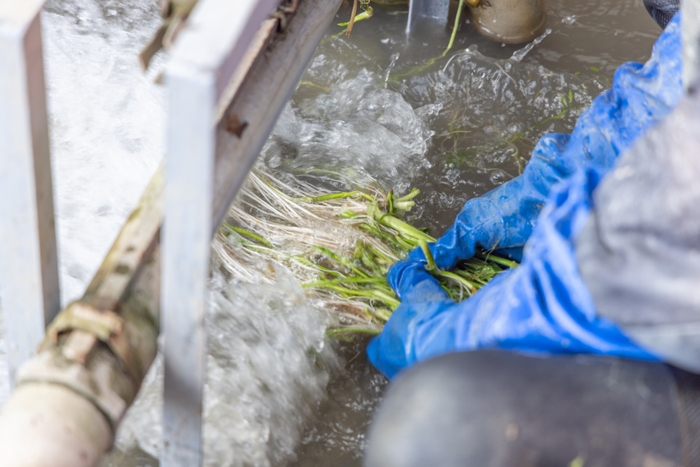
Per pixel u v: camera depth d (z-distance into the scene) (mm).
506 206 1555
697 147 1041
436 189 1976
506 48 2459
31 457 1047
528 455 1097
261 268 1655
